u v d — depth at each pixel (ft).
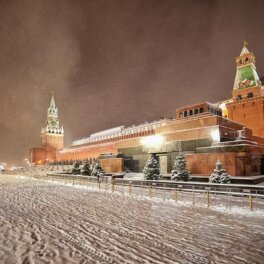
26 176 171.83
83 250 23.70
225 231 29.84
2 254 22.57
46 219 36.52
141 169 121.29
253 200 49.39
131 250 23.76
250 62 148.56
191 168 90.48
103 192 70.69
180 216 37.99
